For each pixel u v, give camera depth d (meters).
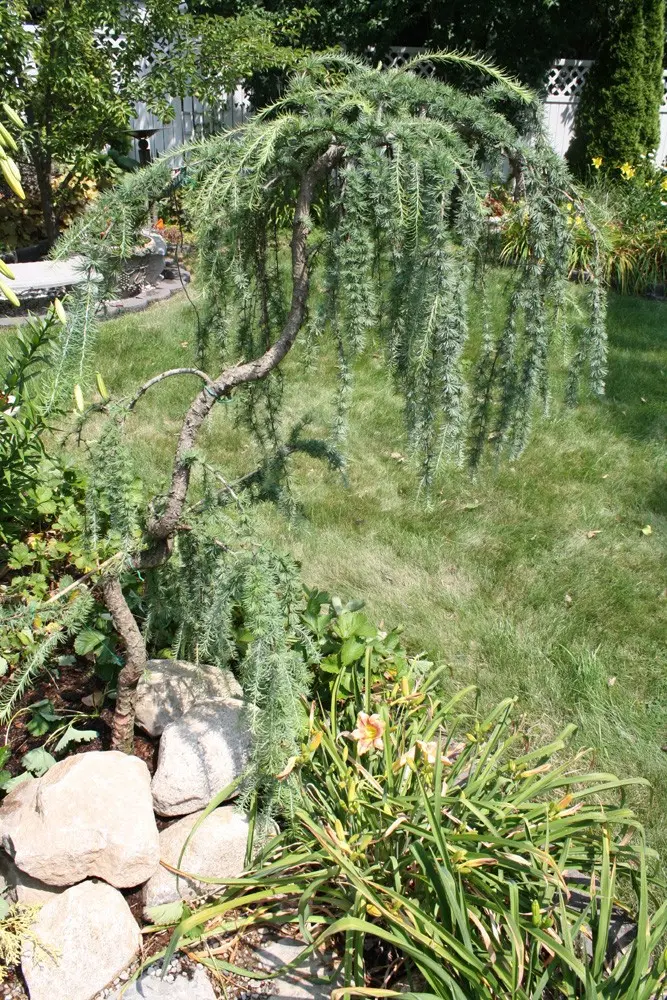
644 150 11.11
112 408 2.13
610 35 10.81
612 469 4.87
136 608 2.76
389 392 5.54
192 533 2.23
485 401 2.39
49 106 6.53
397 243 1.93
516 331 2.27
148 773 2.19
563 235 2.11
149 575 2.49
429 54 2.14
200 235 2.07
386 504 4.35
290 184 2.10
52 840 1.93
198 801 2.17
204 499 2.24
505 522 4.28
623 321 7.39
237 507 2.24
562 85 11.93
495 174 2.06
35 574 2.64
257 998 1.89
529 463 4.85
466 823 2.14
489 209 1.98
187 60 7.00
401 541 4.03
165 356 5.77
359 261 1.91
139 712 2.39
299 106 2.03
